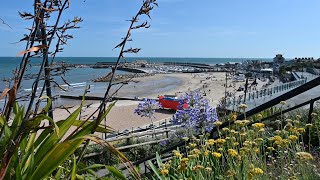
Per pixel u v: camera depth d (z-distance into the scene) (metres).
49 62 1.75
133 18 1.86
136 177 1.62
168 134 12.23
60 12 1.67
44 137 1.93
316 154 3.78
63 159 1.64
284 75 92.75
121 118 37.75
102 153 8.26
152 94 69.94
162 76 131.75
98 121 1.84
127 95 67.62
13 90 1.50
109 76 1.92
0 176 1.51
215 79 110.88
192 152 2.98
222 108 8.34
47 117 1.63
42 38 1.65
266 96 28.88
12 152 1.55
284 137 3.76
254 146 2.90
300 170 2.80
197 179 2.78
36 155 1.78
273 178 2.95
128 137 10.92
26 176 1.67
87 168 1.92
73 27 1.72
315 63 103.62
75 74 99.31
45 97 1.74
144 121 35.66
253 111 2.82
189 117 6.09
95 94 49.69
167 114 39.91
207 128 6.11
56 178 1.96
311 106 4.31
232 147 3.27
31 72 1.73
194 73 152.38
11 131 1.70
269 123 6.52
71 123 1.85
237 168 2.78
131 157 9.67
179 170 2.76
